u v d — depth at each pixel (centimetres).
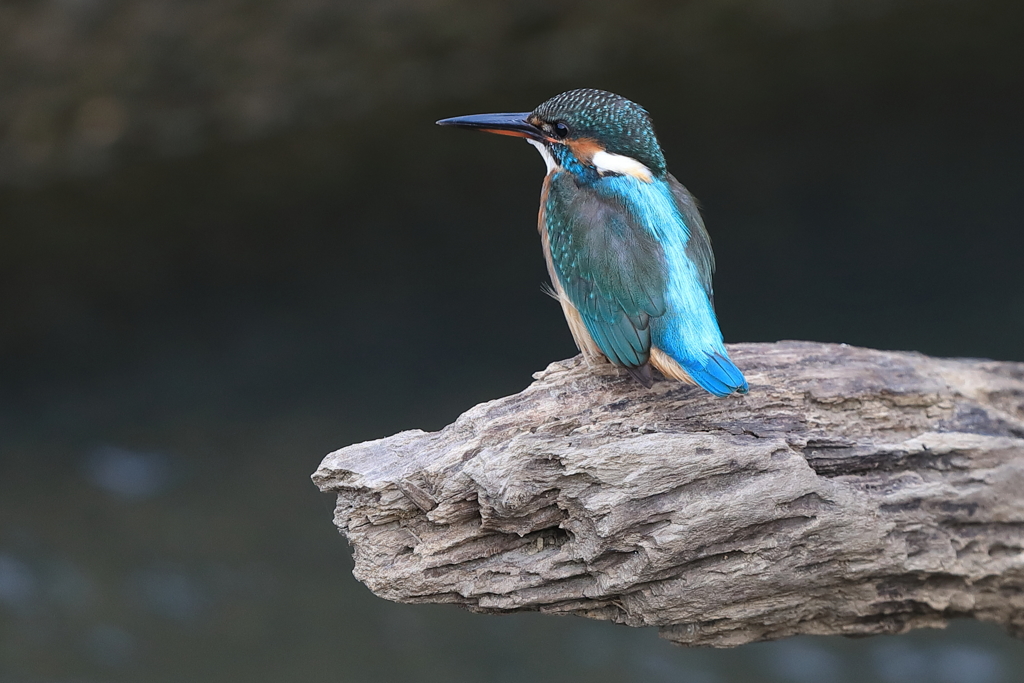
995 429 649
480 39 2033
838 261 1723
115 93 1956
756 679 1143
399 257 1880
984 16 2055
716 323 648
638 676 1138
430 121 2050
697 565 581
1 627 1205
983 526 617
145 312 1791
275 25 2002
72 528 1357
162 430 1512
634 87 2078
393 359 1622
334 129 2025
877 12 2075
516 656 1181
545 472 574
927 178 1869
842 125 2036
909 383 655
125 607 1238
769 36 2078
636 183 705
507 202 2000
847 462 617
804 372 662
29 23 1950
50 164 1930
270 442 1475
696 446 575
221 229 1981
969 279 1639
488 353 1631
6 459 1472
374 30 2016
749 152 1977
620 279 650
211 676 1142
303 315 1767
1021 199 1802
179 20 1970
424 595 596
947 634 1192
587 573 586
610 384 648
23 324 1762
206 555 1301
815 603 613
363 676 1132
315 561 1309
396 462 596
